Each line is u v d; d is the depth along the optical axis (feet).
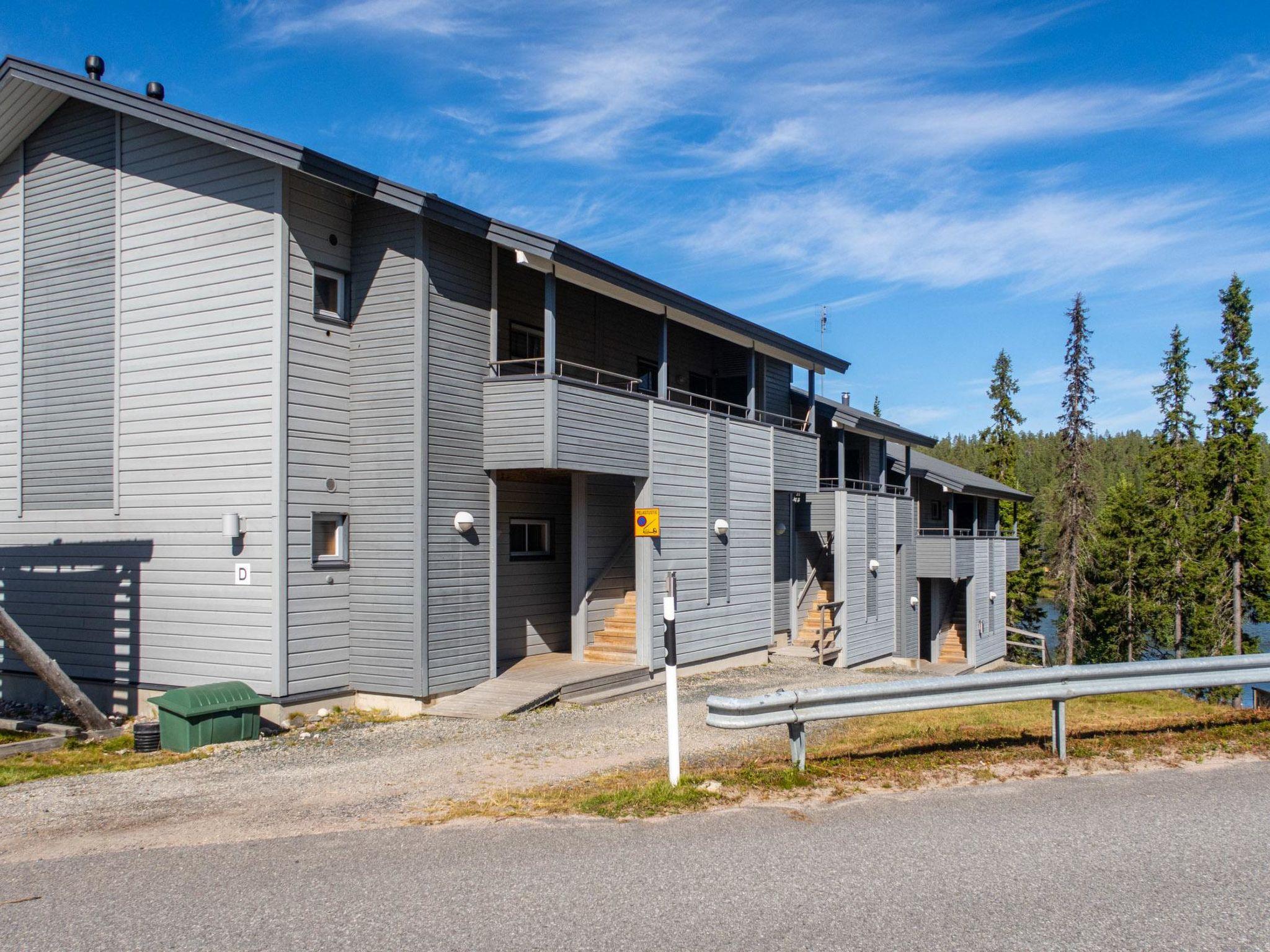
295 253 39.19
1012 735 28.58
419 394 39.96
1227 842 18.99
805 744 26.78
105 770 31.24
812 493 69.67
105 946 14.37
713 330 56.75
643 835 19.49
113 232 43.34
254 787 26.66
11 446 46.75
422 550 39.75
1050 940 14.39
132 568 42.16
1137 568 144.05
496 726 36.29
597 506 51.60
